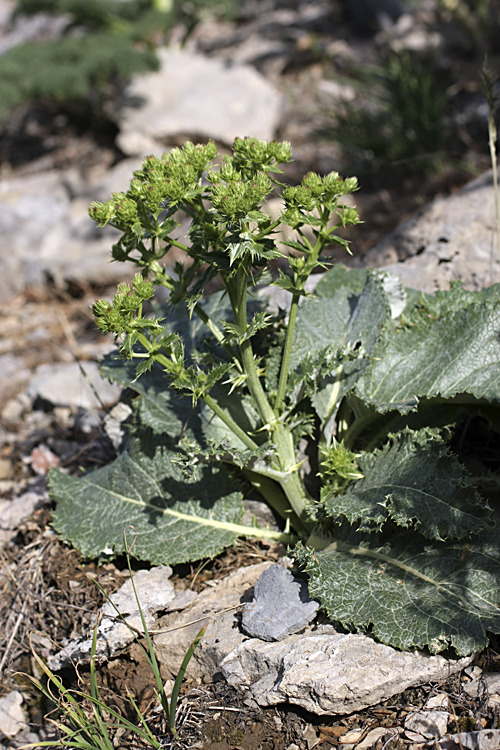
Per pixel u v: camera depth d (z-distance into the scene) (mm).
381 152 5473
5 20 11094
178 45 9414
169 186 2037
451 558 2201
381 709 2080
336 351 2629
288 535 2668
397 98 5613
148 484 2725
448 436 2475
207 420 2621
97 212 2084
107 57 6996
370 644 2096
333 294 3008
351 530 2410
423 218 3734
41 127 8289
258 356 2914
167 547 2594
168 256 5297
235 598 2457
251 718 2141
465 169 5062
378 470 2379
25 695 2740
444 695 2059
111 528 2680
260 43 8656
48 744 2078
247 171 2211
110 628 2404
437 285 3385
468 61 6688
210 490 2691
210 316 3021
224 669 2195
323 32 8516
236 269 2139
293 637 2199
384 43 7625
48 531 2955
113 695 2367
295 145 6504
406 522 2131
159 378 2793
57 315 5441
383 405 2338
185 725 2170
